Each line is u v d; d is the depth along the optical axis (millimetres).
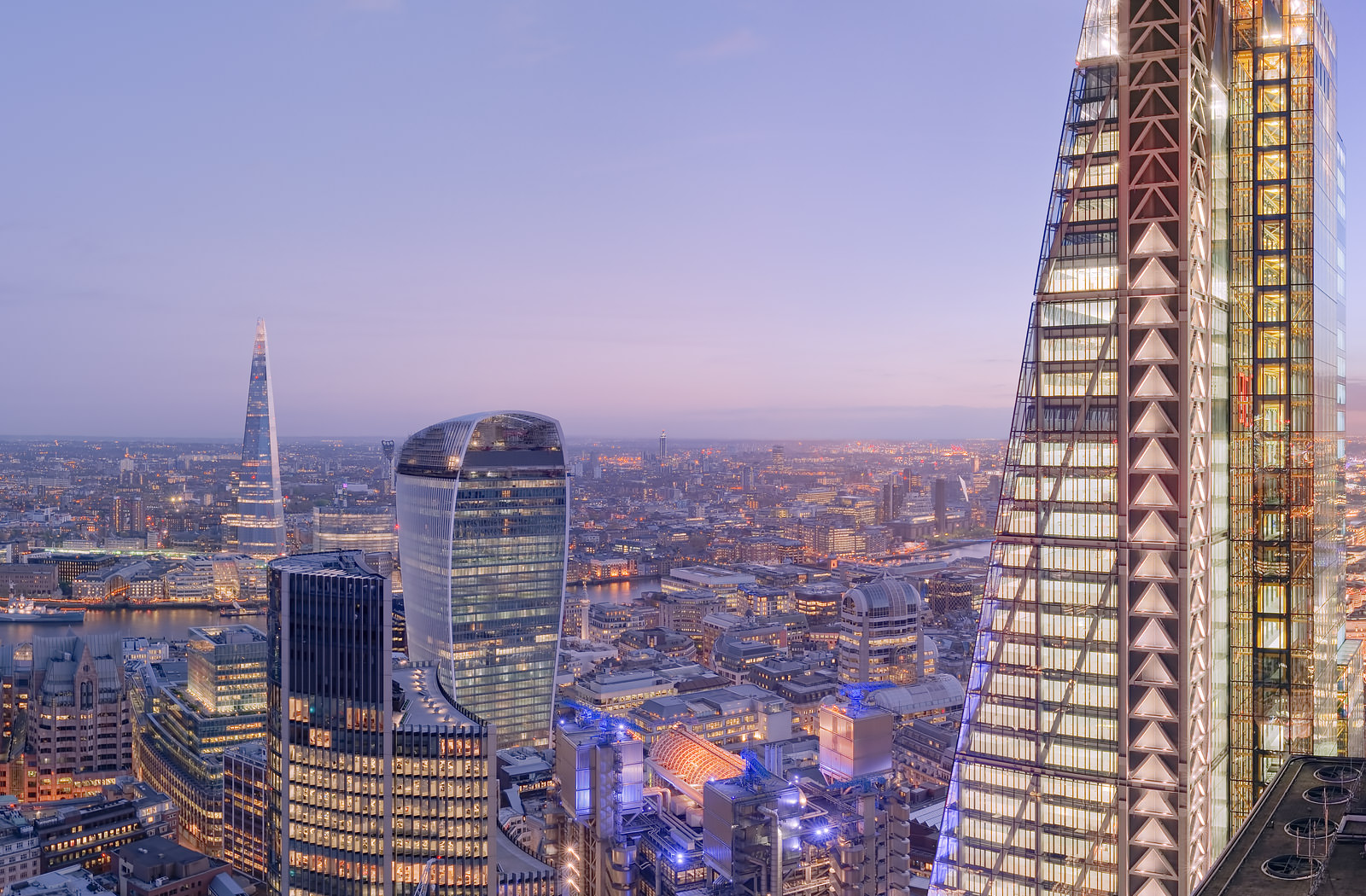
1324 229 192125
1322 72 190000
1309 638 184125
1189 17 162500
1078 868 172875
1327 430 195625
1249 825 86750
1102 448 170250
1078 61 169875
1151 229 165750
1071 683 173375
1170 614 166000
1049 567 174500
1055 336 173000
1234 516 188500
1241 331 186500
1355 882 74562
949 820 184250
